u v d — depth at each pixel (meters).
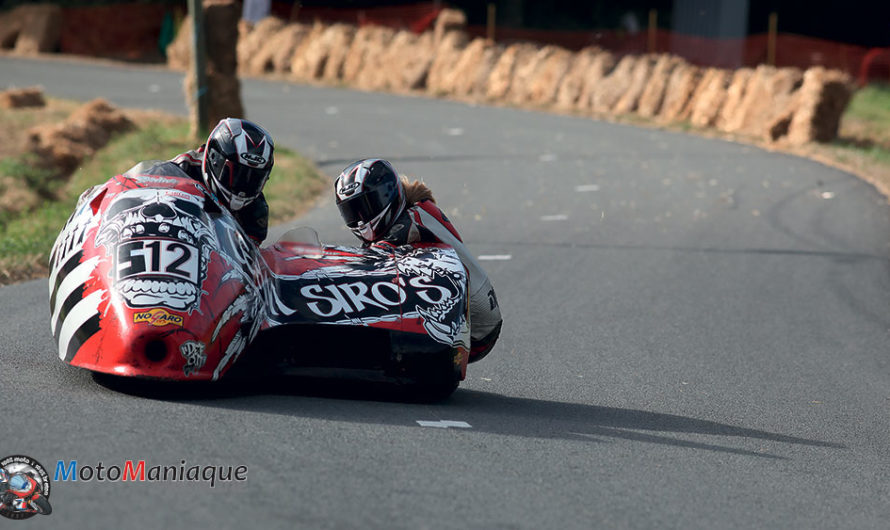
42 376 19.78
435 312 20.70
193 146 70.12
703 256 46.22
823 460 19.97
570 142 89.38
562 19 185.38
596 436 19.89
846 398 25.97
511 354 28.39
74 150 68.81
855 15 167.38
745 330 33.47
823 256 47.00
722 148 87.88
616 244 48.47
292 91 121.44
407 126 96.12
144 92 110.56
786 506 16.52
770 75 98.62
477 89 123.12
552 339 30.61
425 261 21.72
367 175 22.16
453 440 18.12
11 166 60.78
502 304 35.22
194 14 71.19
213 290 18.81
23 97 89.31
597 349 29.70
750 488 17.33
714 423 22.39
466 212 56.44
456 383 20.98
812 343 32.25
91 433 15.88
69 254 19.59
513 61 122.75
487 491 15.37
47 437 15.45
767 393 25.95
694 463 18.59
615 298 37.28
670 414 22.91
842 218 57.38
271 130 89.44
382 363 20.30
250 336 19.41
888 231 53.88
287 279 20.98
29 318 27.31
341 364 20.25
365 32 135.62
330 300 20.47
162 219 19.27
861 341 32.78
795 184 69.38
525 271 41.34
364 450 16.73
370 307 20.47
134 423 16.69
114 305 18.34
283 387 20.80
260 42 142.50
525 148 85.00
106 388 19.08
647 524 14.76
